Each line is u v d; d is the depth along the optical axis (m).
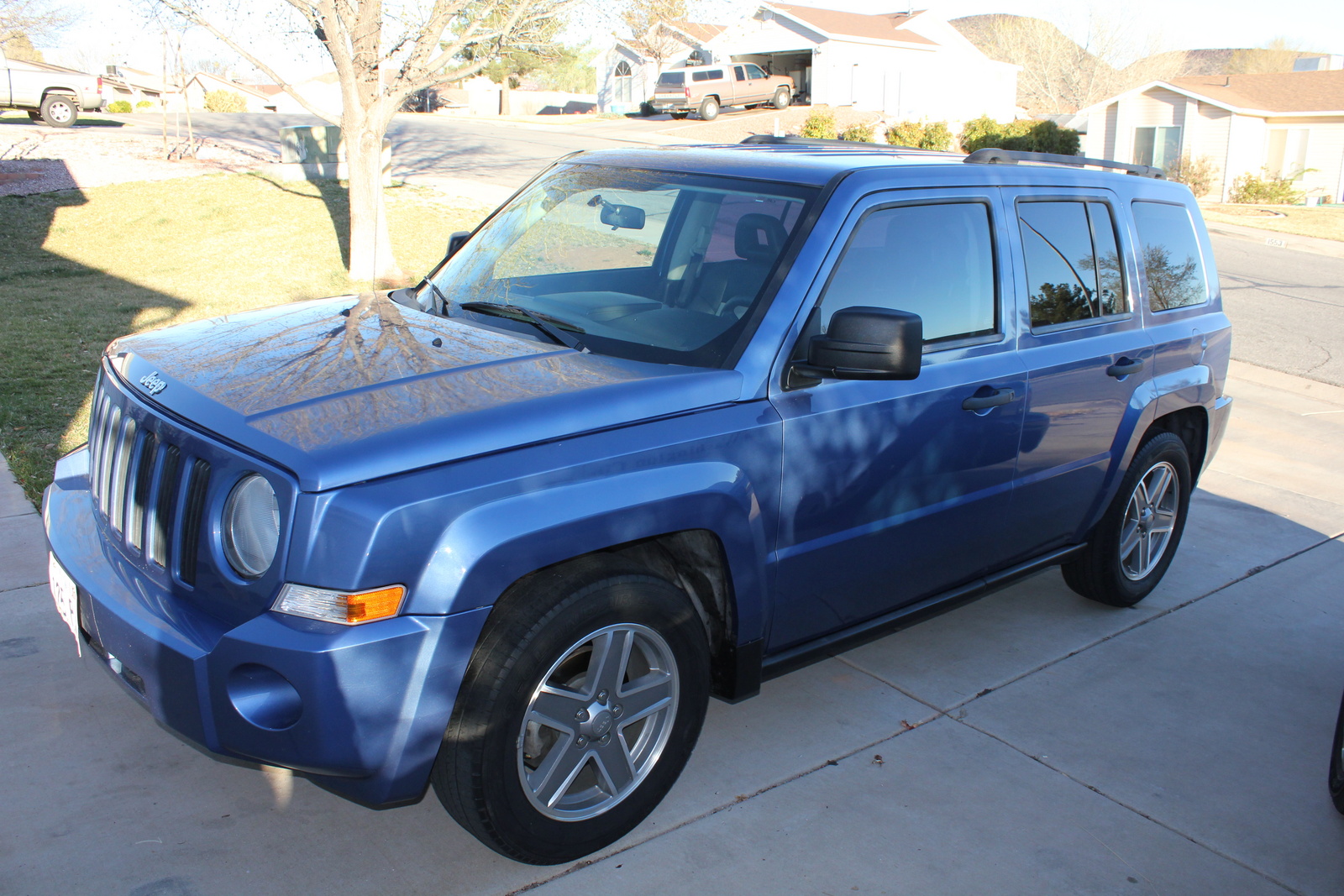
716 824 3.17
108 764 3.29
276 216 15.64
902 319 2.94
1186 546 5.88
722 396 3.00
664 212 3.58
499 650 2.60
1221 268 19.33
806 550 3.27
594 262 3.62
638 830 3.12
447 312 3.58
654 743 3.05
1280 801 3.50
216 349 3.16
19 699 3.61
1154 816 3.36
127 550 2.87
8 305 9.85
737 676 3.21
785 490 3.14
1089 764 3.64
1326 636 4.79
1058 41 61.53
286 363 2.97
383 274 12.09
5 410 6.60
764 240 3.30
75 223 14.59
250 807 3.13
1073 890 2.99
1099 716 3.97
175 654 2.49
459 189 18.64
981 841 3.17
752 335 3.11
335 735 2.41
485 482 2.54
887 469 3.42
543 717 2.76
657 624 2.90
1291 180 34.59
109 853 2.88
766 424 3.05
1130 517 4.82
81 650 2.94
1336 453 8.05
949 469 3.65
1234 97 35.88
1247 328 13.53
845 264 3.31
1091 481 4.37
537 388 2.81
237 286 11.41
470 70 11.84
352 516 2.39
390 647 2.41
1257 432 8.62
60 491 3.36
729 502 2.95
